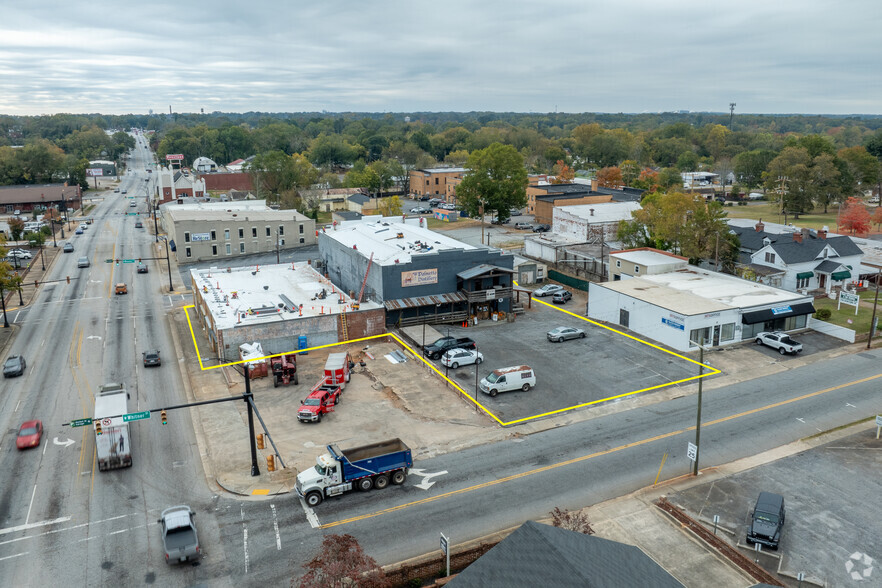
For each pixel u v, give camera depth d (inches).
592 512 1321.4
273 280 2987.2
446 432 1690.5
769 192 6368.1
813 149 6417.3
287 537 1242.6
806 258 2967.5
